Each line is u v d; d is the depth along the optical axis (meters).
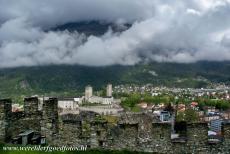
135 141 35.25
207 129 34.25
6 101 38.19
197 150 34.38
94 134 36.12
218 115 171.75
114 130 35.75
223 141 34.03
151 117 51.78
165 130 34.72
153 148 34.97
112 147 35.66
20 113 38.94
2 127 37.97
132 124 35.31
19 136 37.72
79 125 36.59
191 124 34.41
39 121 38.94
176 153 34.59
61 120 38.75
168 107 196.62
